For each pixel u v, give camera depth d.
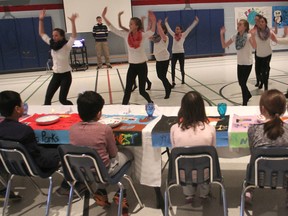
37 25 10.42
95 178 2.11
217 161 2.01
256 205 2.44
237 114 2.70
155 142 2.33
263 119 2.42
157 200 2.50
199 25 11.24
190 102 2.10
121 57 11.03
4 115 2.32
